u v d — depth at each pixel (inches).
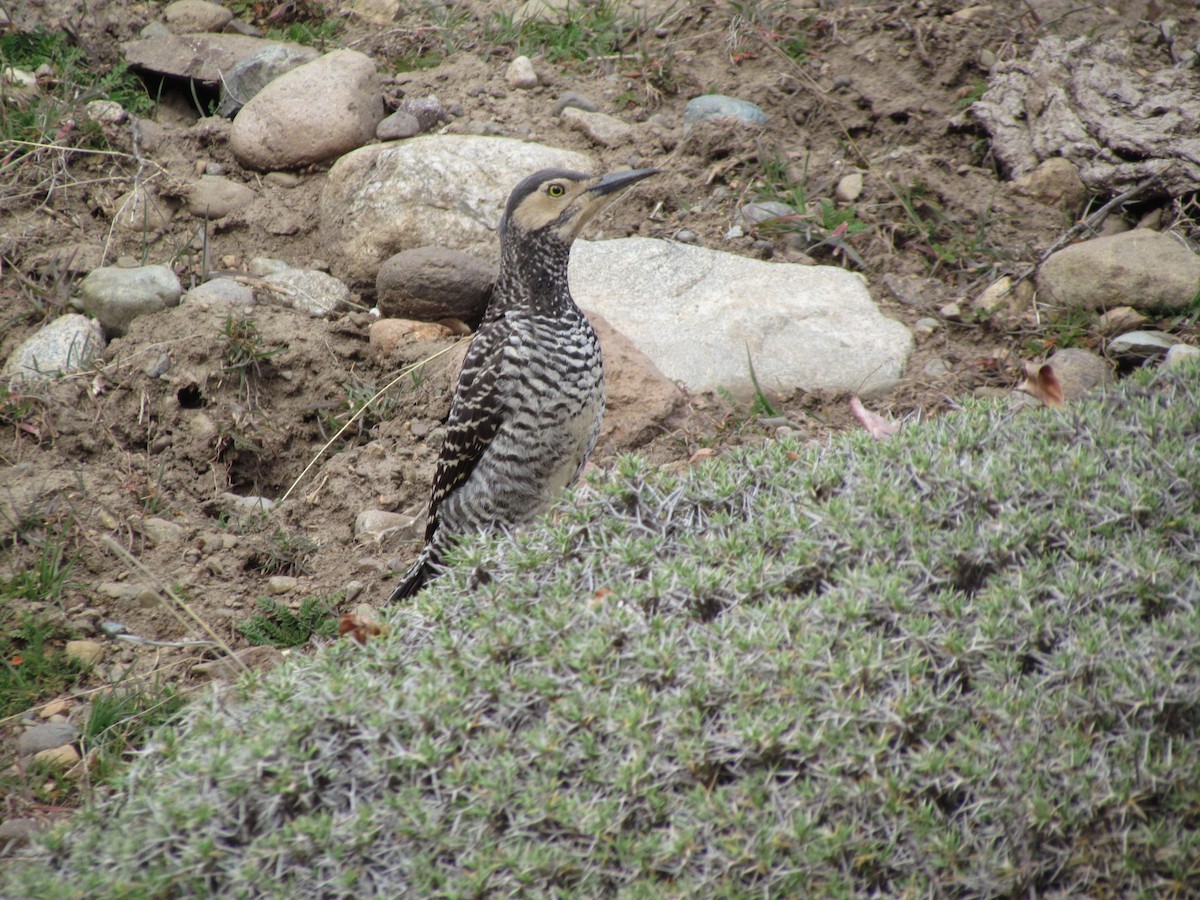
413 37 655.1
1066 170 516.1
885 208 523.8
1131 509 239.5
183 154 574.9
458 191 517.7
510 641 237.9
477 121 585.0
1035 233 505.0
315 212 545.6
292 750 218.4
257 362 462.9
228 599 382.6
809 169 550.6
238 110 599.5
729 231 521.0
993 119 545.6
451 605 259.8
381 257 516.4
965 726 213.3
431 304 481.7
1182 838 200.7
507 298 378.9
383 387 468.8
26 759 316.8
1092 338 446.0
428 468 434.9
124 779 234.4
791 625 227.9
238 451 449.4
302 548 405.7
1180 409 270.2
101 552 395.5
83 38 623.2
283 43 634.2
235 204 547.5
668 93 604.7
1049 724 210.7
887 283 492.4
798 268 493.4
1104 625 218.2
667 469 294.8
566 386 375.9
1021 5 622.8
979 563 237.0
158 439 443.2
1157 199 500.7
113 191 547.5
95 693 342.0
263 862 208.1
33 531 401.1
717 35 633.0
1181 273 448.1
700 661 223.1
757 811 202.8
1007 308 467.2
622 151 565.9
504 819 212.8
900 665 215.6
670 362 456.1
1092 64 546.0
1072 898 201.2
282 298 500.4
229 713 242.4
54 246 519.2
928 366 452.1
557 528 271.4
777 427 432.1
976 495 250.8
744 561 246.7
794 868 196.5
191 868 207.5
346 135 566.6
